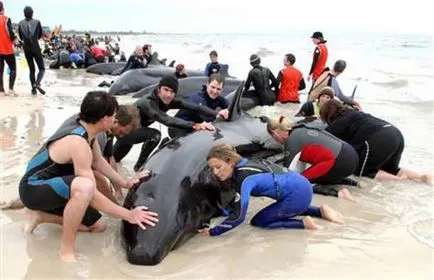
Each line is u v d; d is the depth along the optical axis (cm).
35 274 406
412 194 630
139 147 830
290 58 1387
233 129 664
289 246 475
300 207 516
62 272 411
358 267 433
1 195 572
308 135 623
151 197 467
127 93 1510
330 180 641
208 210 512
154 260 425
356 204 595
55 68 2539
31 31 1323
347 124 693
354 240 490
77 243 467
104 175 516
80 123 451
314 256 454
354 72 2373
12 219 515
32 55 1343
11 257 434
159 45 6425
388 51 4475
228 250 464
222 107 755
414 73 2322
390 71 2438
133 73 1547
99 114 436
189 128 623
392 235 503
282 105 1367
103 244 466
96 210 484
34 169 452
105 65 2252
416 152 820
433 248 471
